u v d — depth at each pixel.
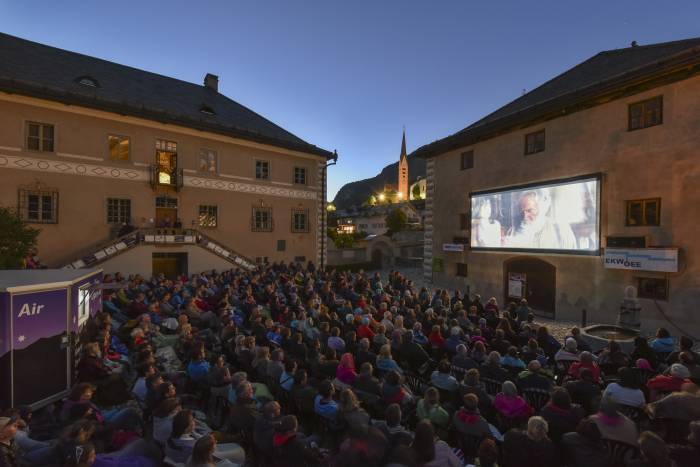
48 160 16.59
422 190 104.38
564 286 15.47
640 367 6.67
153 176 19.38
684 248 12.01
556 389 5.18
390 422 4.43
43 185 16.45
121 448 4.34
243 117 25.22
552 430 4.77
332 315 10.79
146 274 18.12
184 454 4.11
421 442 3.74
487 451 3.55
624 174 13.57
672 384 5.57
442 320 9.59
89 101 17.03
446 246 21.08
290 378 6.28
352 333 8.04
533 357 7.43
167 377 6.87
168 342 8.96
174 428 4.20
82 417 4.70
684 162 12.03
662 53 14.02
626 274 13.50
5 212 12.03
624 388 5.39
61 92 16.23
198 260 19.88
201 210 21.41
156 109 19.03
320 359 6.93
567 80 18.19
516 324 10.53
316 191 26.67
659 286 12.77
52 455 3.82
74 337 6.85
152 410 5.21
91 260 16.45
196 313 10.80
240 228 22.92
